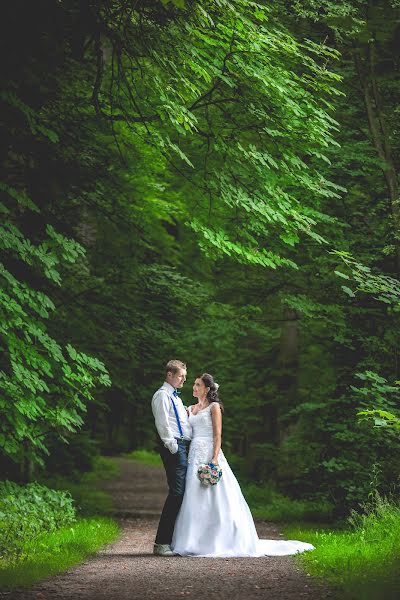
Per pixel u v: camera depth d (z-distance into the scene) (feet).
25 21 41.34
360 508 53.21
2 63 41.06
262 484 85.20
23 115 41.98
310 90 51.88
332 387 59.26
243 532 38.14
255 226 52.42
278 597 24.90
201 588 27.12
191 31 43.06
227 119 50.06
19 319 37.86
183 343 70.54
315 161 56.24
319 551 34.68
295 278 63.87
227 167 49.60
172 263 80.43
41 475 86.79
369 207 59.47
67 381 41.29
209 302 69.87
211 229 51.62
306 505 62.44
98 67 44.78
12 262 44.93
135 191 60.08
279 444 79.87
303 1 53.42
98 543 42.06
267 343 91.30
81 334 59.26
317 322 63.93
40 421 42.29
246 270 67.15
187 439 39.22
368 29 54.34
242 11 44.34
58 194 50.16
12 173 48.16
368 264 56.65
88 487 92.89
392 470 53.36
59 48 44.37
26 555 34.22
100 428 183.73
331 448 59.00
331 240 57.67
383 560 29.32
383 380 50.70
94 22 43.01
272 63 49.90
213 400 40.04
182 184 55.36
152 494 90.48
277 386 88.02
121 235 65.10
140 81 49.26
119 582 28.60
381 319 58.03
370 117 57.21
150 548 42.06
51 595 25.75
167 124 49.29
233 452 130.31
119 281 64.28
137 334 62.18
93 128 52.49
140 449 193.36
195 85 47.55
